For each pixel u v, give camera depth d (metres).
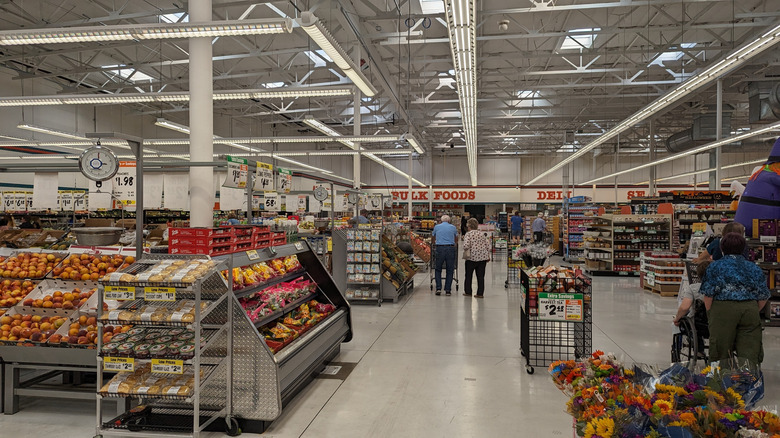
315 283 5.68
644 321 7.24
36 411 3.86
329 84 12.12
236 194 7.45
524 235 23.83
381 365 5.07
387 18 9.91
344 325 5.57
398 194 33.84
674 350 4.88
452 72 15.55
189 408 3.57
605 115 20.83
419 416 3.77
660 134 27.78
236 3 9.00
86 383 4.29
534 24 11.69
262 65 14.65
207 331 3.54
